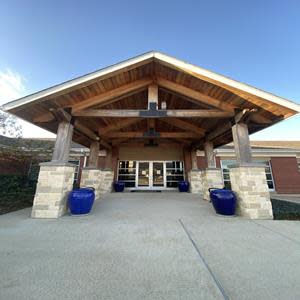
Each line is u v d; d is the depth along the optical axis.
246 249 2.59
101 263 2.17
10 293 1.61
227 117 5.24
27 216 4.54
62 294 1.60
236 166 4.90
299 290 1.67
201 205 6.17
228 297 1.58
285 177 11.92
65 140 4.91
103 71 4.34
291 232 3.38
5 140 10.00
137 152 12.08
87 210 4.78
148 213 4.90
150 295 1.60
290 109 4.27
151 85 5.43
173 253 2.45
